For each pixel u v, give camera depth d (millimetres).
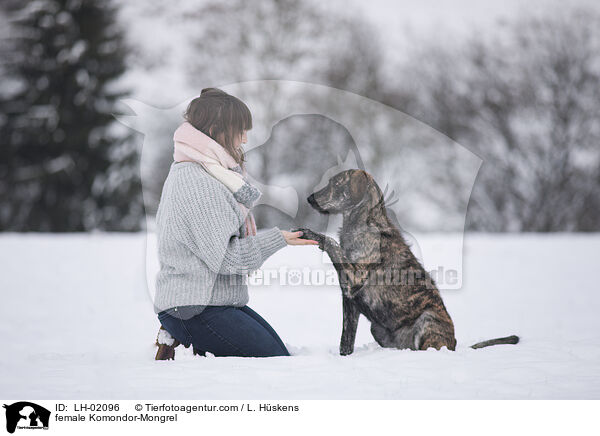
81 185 31375
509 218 28562
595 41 30094
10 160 31734
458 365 3900
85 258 14781
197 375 3652
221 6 20188
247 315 4258
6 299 9242
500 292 10586
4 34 31219
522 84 29516
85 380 3631
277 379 3592
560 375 3717
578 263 14914
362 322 7086
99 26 31266
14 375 3771
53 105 31469
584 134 29188
